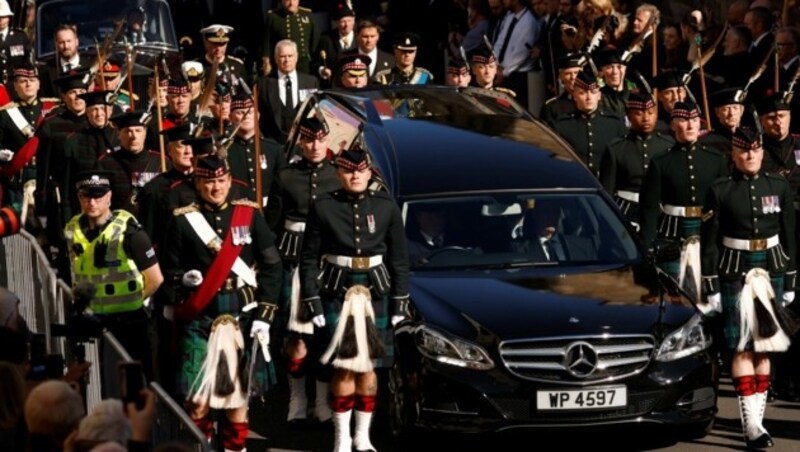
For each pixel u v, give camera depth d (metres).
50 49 70.38
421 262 38.41
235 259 34.28
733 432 38.69
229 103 44.41
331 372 38.75
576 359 35.34
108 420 21.77
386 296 36.28
